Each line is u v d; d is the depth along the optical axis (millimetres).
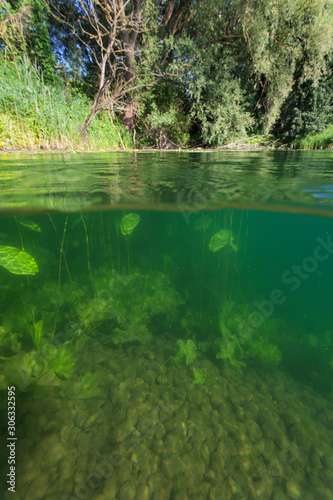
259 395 2592
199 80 12305
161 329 3693
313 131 16406
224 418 2256
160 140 14227
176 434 2051
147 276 4090
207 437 2061
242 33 13195
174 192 3084
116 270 3805
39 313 3098
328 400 2668
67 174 3912
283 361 3393
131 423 2086
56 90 9984
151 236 7273
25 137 7996
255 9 11883
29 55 10195
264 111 16094
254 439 2098
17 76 8164
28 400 2080
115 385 2477
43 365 2162
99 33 10375
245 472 1851
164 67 13109
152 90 13156
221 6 12031
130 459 1829
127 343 3215
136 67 12344
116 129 12305
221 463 1887
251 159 7109
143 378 2609
